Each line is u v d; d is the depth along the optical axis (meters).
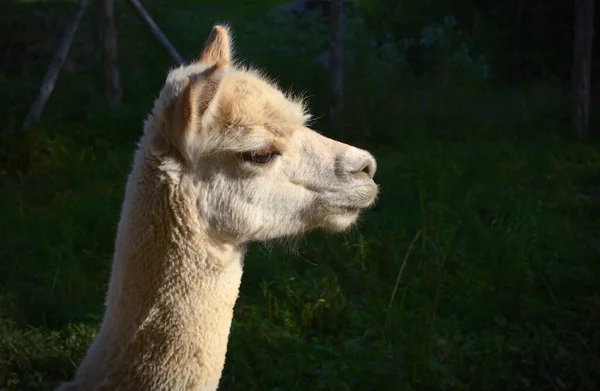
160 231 2.94
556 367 4.91
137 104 9.37
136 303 2.94
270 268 5.94
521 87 10.82
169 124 2.87
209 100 2.85
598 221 7.08
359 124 9.23
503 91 10.66
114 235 6.32
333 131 9.00
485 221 7.09
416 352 4.91
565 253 6.35
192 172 2.94
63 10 11.24
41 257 5.91
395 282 6.00
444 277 5.99
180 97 2.81
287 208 3.15
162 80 10.04
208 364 3.00
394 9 12.10
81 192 7.17
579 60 9.53
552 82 10.86
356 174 3.32
